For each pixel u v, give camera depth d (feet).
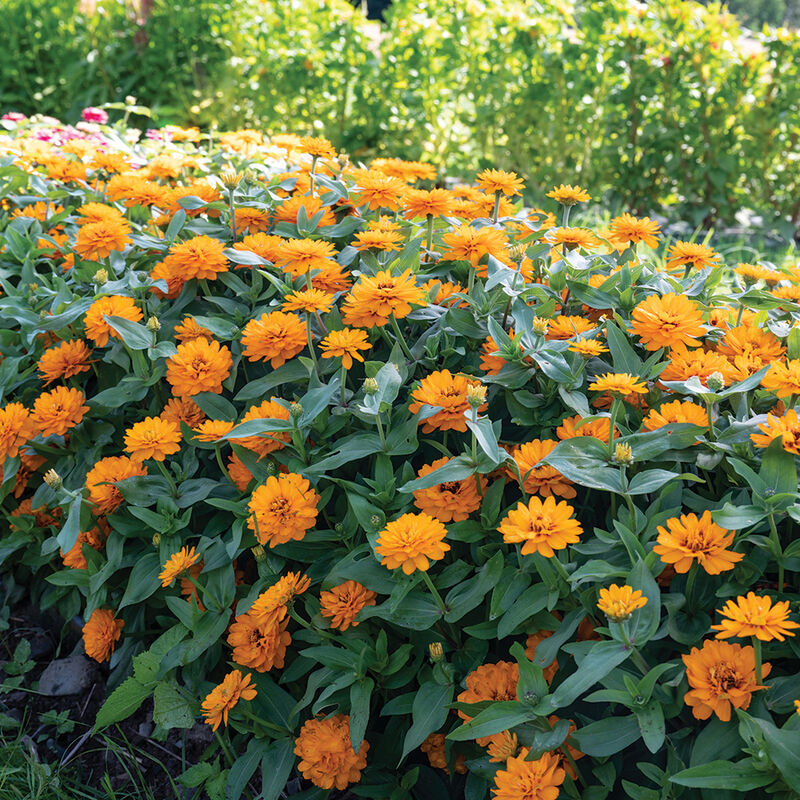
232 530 5.98
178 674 6.44
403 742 5.81
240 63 20.88
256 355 6.24
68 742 6.98
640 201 19.56
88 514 6.51
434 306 6.72
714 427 5.47
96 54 21.93
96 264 7.76
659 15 18.39
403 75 19.67
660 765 5.07
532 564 5.29
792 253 17.15
